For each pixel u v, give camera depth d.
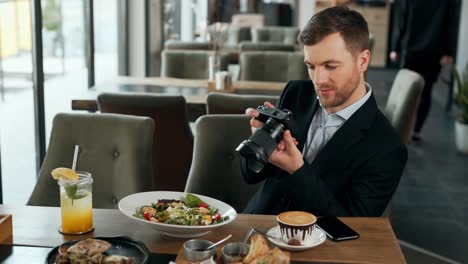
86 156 2.26
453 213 4.03
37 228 1.66
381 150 1.79
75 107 3.50
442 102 7.81
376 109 1.84
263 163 1.51
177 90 3.88
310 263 1.47
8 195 3.44
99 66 5.05
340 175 1.81
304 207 1.71
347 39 1.64
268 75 4.86
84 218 1.63
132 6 5.90
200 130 2.37
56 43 3.98
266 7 9.27
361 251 1.54
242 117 2.37
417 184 4.61
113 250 1.50
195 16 8.25
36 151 3.67
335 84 1.68
